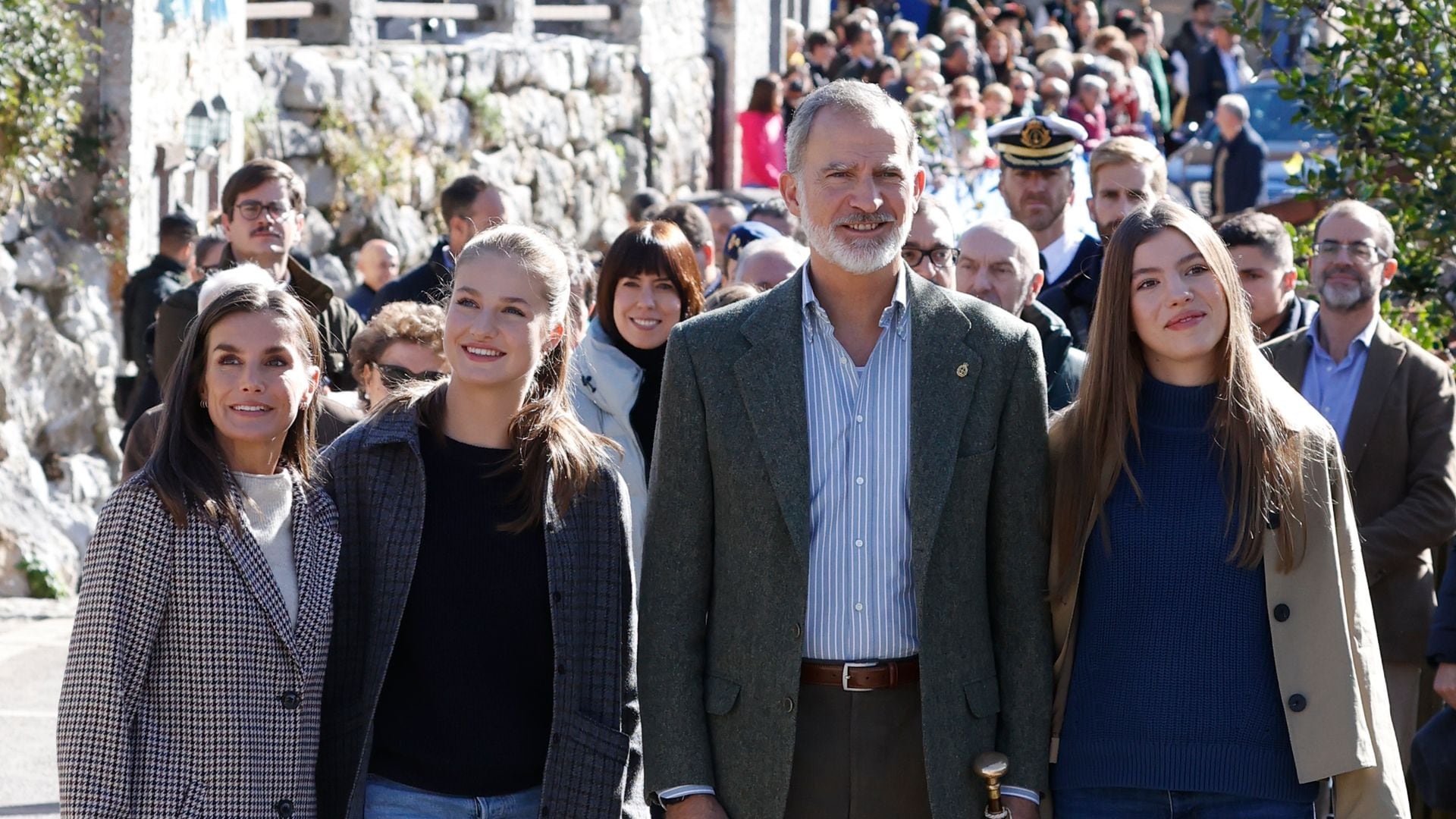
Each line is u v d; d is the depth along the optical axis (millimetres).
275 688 3594
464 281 3781
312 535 3701
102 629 3492
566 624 3750
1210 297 3871
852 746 3773
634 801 3936
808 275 3916
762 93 14609
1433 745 4887
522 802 3756
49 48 10047
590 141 16188
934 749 3744
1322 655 3855
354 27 13555
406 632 3738
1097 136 15805
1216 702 3826
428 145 13977
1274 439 3881
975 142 12445
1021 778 3840
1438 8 6492
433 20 14789
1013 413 3857
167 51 11203
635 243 5344
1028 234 5570
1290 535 3848
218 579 3559
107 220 10797
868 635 3773
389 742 3719
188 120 11367
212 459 3635
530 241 3826
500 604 3748
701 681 3887
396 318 5250
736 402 3830
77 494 10406
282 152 12641
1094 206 6559
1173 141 18547
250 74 12375
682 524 3875
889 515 3783
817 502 3791
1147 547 3889
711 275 7914
